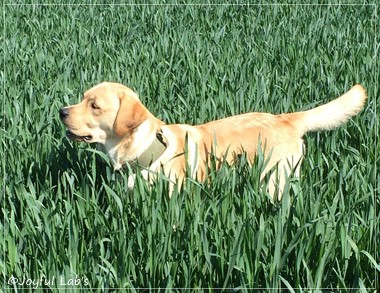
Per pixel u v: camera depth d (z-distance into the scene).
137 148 7.64
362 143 8.98
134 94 7.76
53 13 17.39
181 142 7.83
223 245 6.62
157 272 6.31
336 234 6.45
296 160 8.32
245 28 16.11
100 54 13.19
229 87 11.10
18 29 15.92
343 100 8.45
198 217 6.74
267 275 6.12
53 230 6.65
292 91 10.85
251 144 8.12
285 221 6.85
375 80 11.16
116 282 6.16
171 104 10.33
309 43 14.11
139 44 14.44
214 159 7.61
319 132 9.15
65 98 10.05
